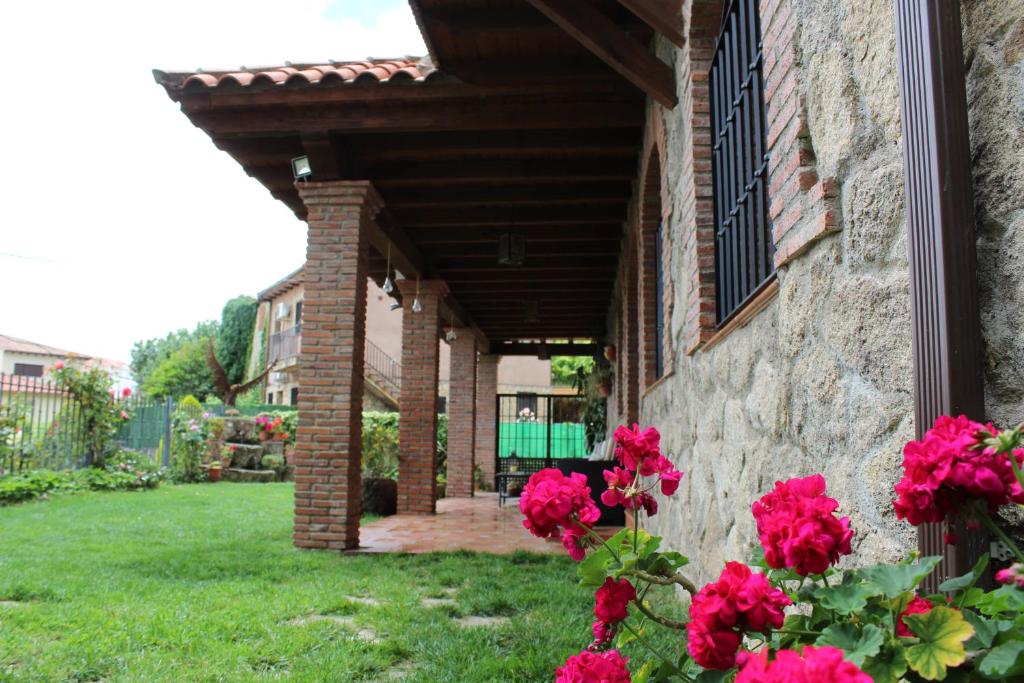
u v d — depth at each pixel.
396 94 5.33
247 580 4.37
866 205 1.54
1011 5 1.15
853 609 0.87
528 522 1.32
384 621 3.32
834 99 1.70
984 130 1.21
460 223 7.65
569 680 1.27
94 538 6.14
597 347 12.67
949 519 0.97
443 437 15.23
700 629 0.89
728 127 3.38
